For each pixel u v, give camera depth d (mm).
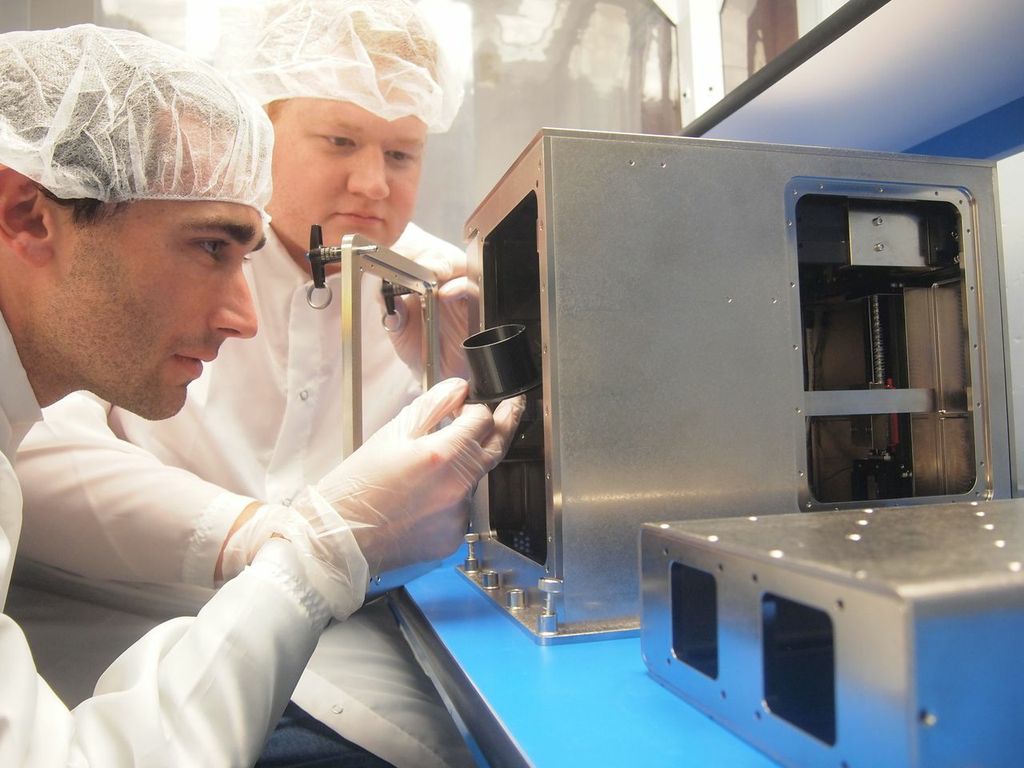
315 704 944
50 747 471
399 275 1119
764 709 442
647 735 482
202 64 832
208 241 792
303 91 1350
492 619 813
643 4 1768
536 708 533
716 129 1230
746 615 457
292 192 1435
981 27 848
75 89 683
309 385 1453
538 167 759
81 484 1059
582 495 735
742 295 793
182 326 793
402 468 868
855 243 885
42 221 693
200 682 568
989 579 354
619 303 752
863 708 359
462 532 971
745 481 786
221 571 1025
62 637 1079
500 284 1090
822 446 1058
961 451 913
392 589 1103
